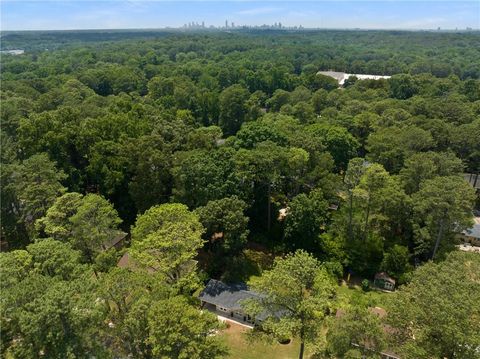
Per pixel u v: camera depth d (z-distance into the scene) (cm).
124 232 5575
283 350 3794
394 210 4931
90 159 5741
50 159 5628
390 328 3256
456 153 7300
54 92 10456
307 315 2991
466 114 8656
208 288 4450
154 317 2583
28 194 4516
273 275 3091
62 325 2455
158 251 3788
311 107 10188
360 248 4959
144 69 17312
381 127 7862
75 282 2766
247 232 4681
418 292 2814
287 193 6106
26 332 2298
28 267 3178
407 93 12731
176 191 5338
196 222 4153
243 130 6669
